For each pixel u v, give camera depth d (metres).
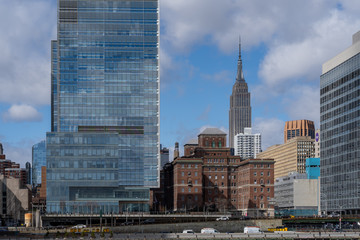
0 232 187.88
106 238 170.00
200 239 172.12
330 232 190.38
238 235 176.50
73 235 180.62
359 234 181.50
